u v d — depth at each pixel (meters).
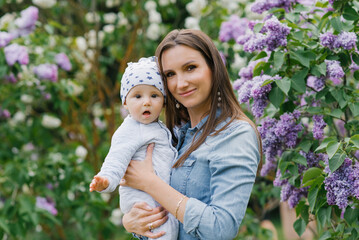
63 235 4.55
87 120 4.76
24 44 3.81
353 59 2.29
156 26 4.49
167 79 1.89
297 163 2.36
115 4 4.73
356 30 2.35
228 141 1.73
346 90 2.34
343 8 2.27
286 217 4.31
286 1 2.50
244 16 3.83
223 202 1.63
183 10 5.00
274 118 2.37
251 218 3.52
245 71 2.61
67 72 4.70
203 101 1.86
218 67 1.85
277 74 2.29
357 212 2.11
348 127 2.36
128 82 1.91
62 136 4.91
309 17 2.78
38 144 4.55
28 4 4.82
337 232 2.26
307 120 2.87
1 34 3.60
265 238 3.64
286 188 2.44
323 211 2.22
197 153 1.78
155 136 1.90
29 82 3.99
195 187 1.76
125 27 4.59
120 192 1.91
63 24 4.96
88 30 4.72
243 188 1.66
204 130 1.82
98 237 4.23
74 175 3.80
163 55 1.86
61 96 4.24
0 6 4.44
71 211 3.90
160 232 1.80
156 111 1.91
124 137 1.86
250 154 1.71
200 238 1.66
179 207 1.67
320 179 2.12
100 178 1.70
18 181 3.63
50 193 3.68
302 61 2.21
